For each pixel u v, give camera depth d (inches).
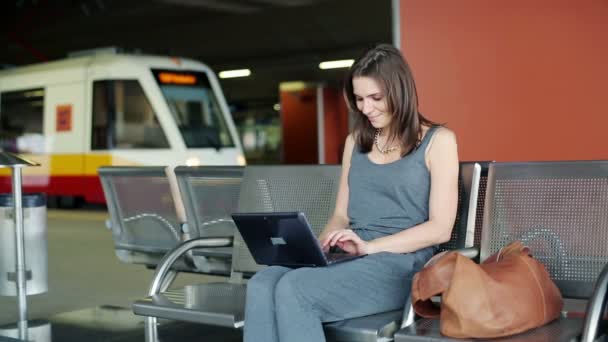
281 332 115.5
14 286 215.0
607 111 249.9
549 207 131.3
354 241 127.0
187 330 200.2
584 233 128.0
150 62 587.5
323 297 118.3
